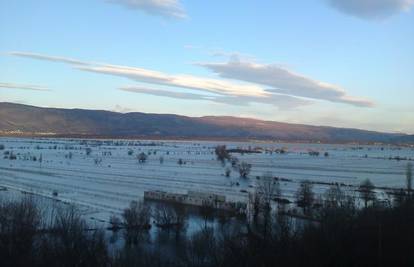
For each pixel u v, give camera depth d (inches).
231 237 3154.5
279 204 5989.2
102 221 5059.1
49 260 2447.1
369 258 2605.8
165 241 4146.2
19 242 2659.9
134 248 3823.8
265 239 2583.7
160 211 5285.4
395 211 3811.5
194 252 3056.1
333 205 4896.7
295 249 2519.7
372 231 3011.8
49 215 4687.5
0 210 3284.9
